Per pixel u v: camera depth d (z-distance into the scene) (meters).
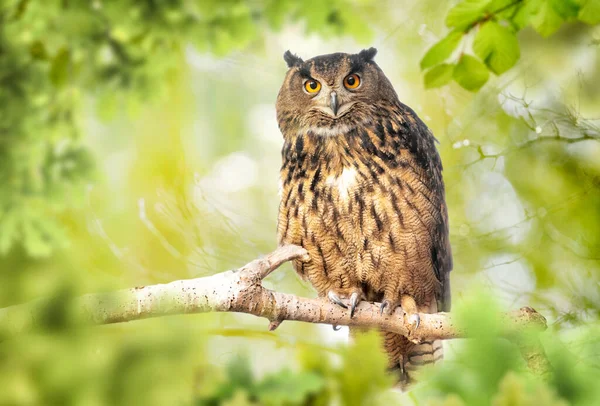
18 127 10.37
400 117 10.04
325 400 8.52
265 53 10.96
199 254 10.62
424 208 9.98
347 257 10.00
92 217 10.52
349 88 10.04
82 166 10.41
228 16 10.25
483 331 5.67
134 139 10.73
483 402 5.42
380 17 10.90
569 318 10.42
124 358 9.49
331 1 10.17
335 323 9.81
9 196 10.34
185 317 9.54
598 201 10.61
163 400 9.48
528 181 10.70
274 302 9.68
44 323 9.48
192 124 10.86
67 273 9.51
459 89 10.78
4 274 9.59
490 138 10.74
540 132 10.67
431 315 9.84
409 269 9.99
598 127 10.64
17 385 9.47
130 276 10.46
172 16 10.23
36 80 10.34
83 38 10.28
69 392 9.48
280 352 9.74
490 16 9.81
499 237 10.64
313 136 10.02
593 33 10.61
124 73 10.33
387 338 10.02
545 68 10.67
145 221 10.55
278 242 10.05
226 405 8.10
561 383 5.67
